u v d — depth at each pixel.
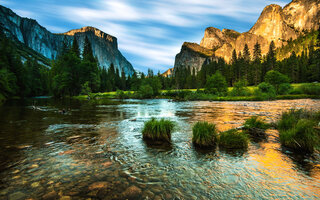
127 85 136.75
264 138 8.07
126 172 4.62
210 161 5.43
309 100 38.19
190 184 4.02
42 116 15.17
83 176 4.36
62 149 6.50
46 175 4.39
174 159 5.59
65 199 3.37
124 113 18.36
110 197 3.46
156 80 77.31
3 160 5.34
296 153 6.13
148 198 3.45
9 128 10.15
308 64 95.88
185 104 32.78
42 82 78.44
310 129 6.45
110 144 7.22
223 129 9.91
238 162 5.35
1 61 50.22
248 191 3.73
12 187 3.79
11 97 50.44
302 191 3.74
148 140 7.91
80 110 20.73
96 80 65.19
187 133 9.30
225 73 107.94
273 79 60.03
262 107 24.80
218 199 3.44
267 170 4.79
